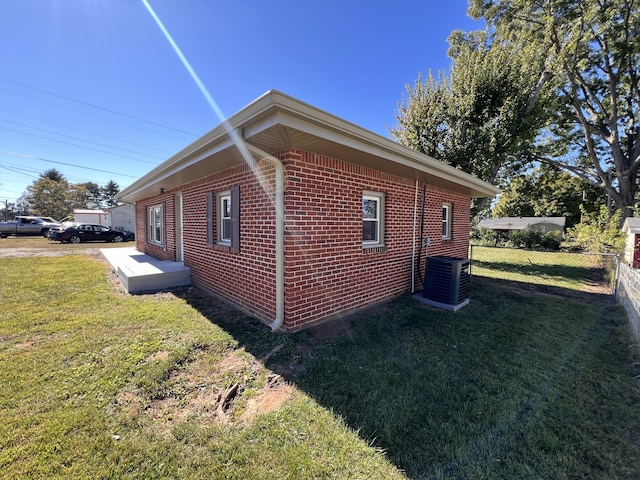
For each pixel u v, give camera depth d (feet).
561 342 11.37
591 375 8.88
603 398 7.70
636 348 10.80
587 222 57.41
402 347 10.73
